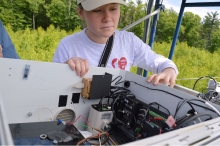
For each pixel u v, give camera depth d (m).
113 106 1.01
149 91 1.03
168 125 0.77
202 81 3.46
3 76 0.79
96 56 1.45
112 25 1.19
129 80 1.14
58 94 0.93
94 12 1.14
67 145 0.60
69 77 0.94
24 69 0.82
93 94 0.98
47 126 0.69
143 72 2.63
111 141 0.77
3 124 0.45
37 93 0.88
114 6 1.16
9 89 0.81
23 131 0.64
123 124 0.93
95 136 0.71
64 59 1.42
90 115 0.98
